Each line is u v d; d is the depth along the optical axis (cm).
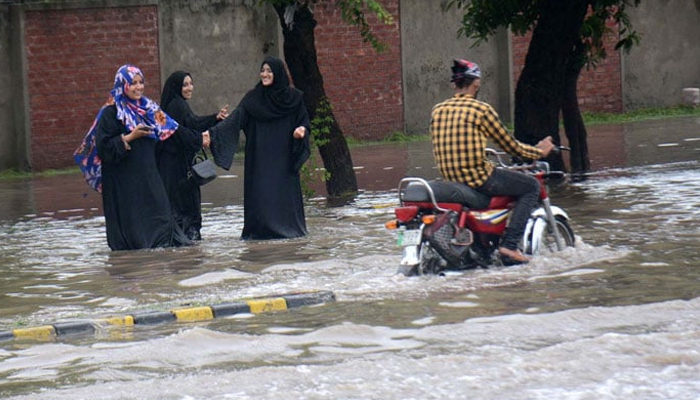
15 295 1900
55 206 3322
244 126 2461
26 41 4356
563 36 3262
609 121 5394
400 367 1348
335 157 3266
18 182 4106
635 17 5591
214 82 4716
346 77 4938
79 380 1353
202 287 1883
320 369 1349
